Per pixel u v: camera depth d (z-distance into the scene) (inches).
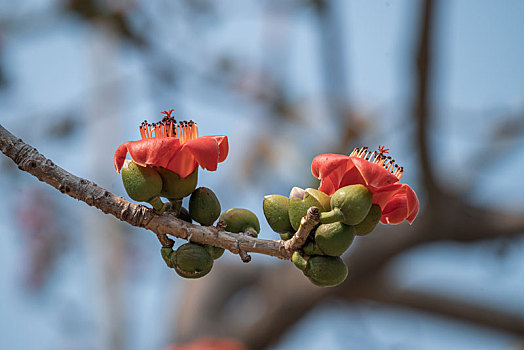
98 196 80.0
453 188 277.3
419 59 229.8
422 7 221.9
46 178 79.3
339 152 268.1
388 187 82.3
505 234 269.0
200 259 81.6
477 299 297.9
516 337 296.0
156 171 80.8
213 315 308.7
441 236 276.4
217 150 78.2
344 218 79.7
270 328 297.9
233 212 86.7
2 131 79.3
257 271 324.2
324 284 82.0
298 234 80.9
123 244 263.0
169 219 81.8
